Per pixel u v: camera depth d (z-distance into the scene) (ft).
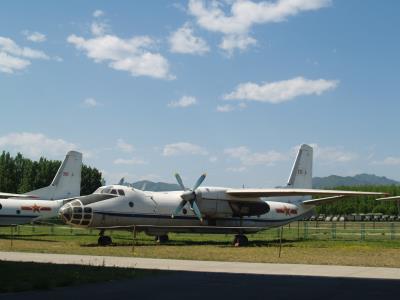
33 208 142.92
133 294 41.70
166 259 76.54
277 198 134.92
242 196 115.96
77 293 42.19
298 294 42.32
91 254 83.10
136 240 127.65
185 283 48.93
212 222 120.37
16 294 41.63
